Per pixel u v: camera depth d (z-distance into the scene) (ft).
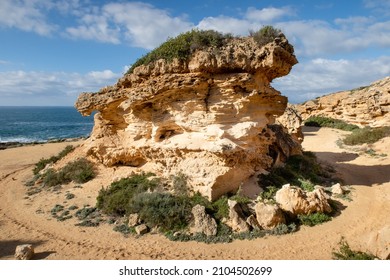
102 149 69.10
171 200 49.60
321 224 46.42
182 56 49.73
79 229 47.83
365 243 39.37
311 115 171.01
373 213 50.49
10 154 127.13
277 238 42.47
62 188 66.74
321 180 68.59
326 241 41.52
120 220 50.19
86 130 301.84
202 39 50.24
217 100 50.96
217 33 51.88
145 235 45.03
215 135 50.83
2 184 75.87
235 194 52.90
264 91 52.47
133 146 63.87
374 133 111.24
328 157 98.32
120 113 65.67
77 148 82.17
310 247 40.06
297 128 95.09
